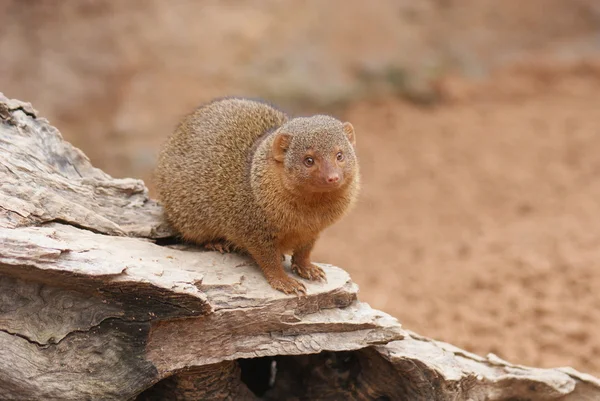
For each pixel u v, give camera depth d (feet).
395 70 87.61
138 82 75.10
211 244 27.89
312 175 24.44
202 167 27.37
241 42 81.87
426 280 45.52
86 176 28.45
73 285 21.49
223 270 25.32
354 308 25.88
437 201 61.93
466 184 64.85
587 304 39.81
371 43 89.40
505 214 57.36
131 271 21.70
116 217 27.53
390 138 77.82
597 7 102.37
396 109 84.17
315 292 24.88
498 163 68.85
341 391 27.55
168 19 81.25
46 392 21.80
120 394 22.31
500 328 38.63
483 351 36.65
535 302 40.52
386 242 54.24
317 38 86.89
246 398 26.91
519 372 26.86
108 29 78.79
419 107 86.38
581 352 35.83
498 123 79.87
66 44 76.69
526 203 58.49
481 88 88.69
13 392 21.83
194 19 82.48
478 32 96.12
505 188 62.95
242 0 87.20
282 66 81.97
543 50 96.53
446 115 83.35
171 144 29.09
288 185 24.89
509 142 74.08
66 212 24.89
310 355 27.53
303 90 80.84
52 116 72.18
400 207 61.52
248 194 25.80
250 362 29.43
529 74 91.81
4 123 26.48
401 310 41.52
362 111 83.30
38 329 21.84
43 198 24.47
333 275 26.66
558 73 92.02
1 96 26.68
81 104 73.82
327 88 82.64
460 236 53.62
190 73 76.74
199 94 74.59
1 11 77.10
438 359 25.90
